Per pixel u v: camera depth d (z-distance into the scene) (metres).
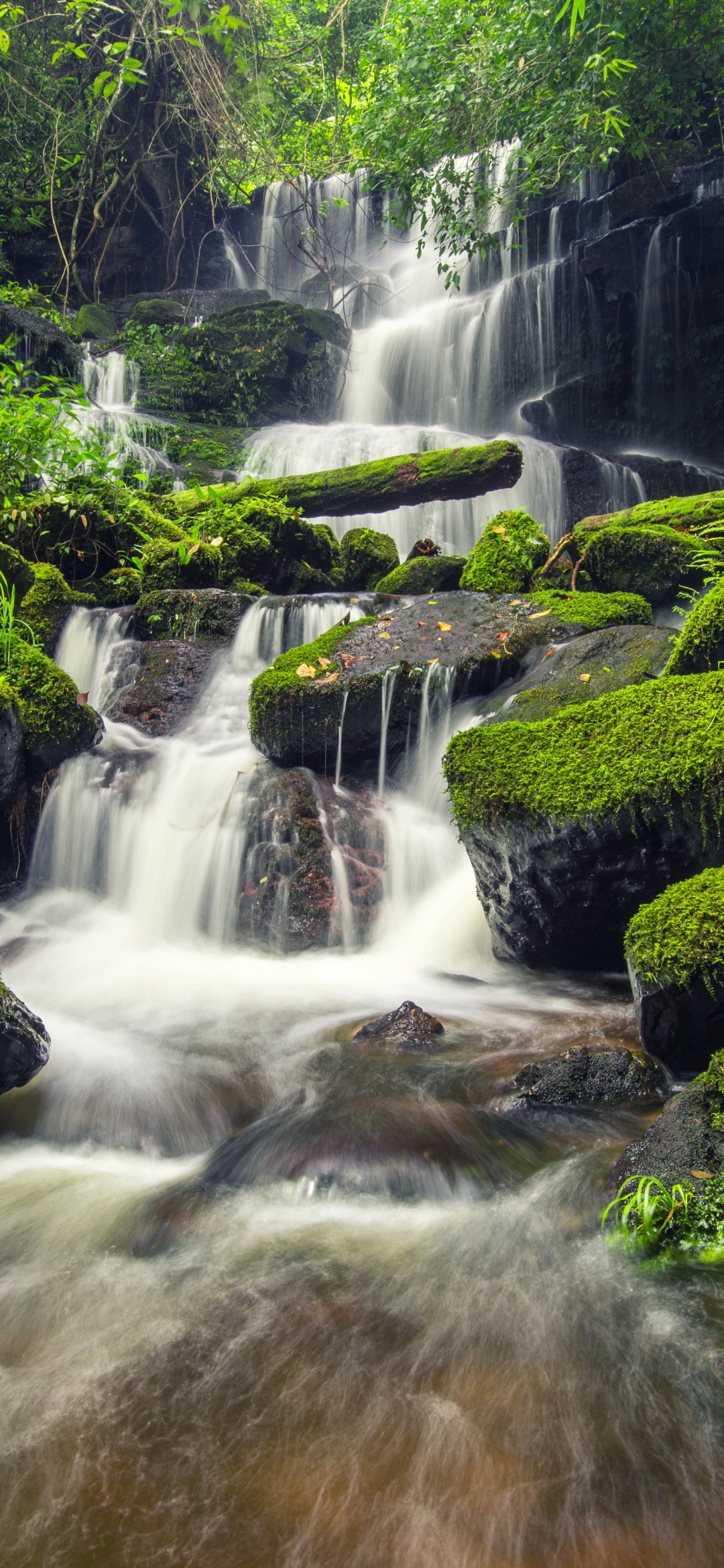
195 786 5.52
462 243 16.56
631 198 14.02
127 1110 3.21
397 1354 2.04
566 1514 1.64
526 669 5.47
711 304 13.54
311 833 5.08
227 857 5.14
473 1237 2.46
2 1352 2.10
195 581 7.57
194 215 18.88
